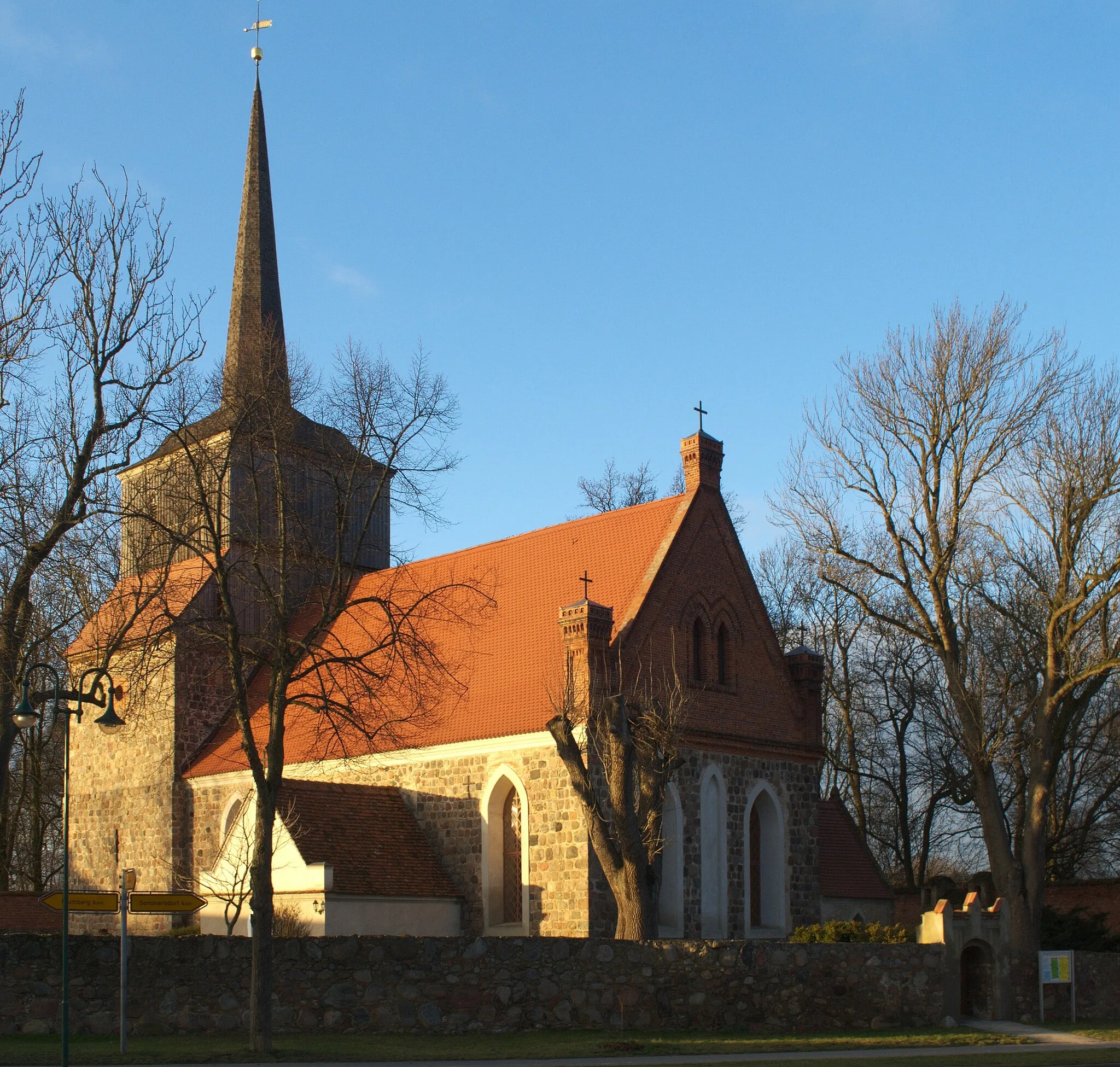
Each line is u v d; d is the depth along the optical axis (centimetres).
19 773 6431
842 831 4962
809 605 7019
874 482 4184
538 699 3947
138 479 3628
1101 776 5609
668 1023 2912
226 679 4850
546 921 3719
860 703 6650
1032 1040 3031
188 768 4747
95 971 2614
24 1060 2239
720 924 3978
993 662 4662
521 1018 2817
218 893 3547
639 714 3722
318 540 4188
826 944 3109
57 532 2998
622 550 4306
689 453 4338
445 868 4034
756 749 4225
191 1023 2642
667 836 3891
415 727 4219
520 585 4531
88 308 3039
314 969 2720
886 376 4131
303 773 4412
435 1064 2328
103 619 3812
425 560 5056
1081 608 3928
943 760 5959
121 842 4906
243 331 5522
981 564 4553
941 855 6862
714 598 4253
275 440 2869
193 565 4966
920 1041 2917
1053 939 3994
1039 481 3962
